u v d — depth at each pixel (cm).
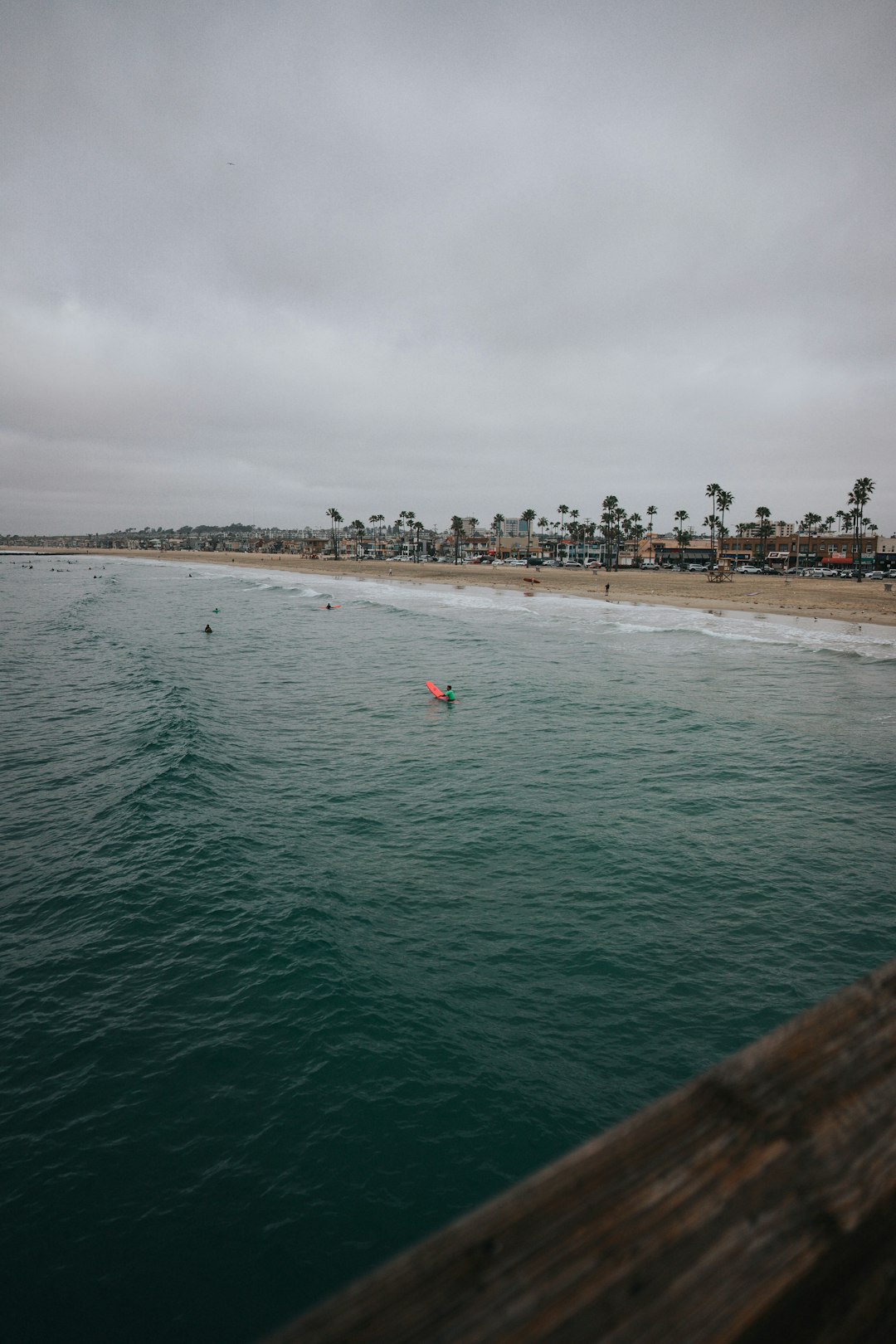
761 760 2650
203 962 1420
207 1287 852
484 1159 1012
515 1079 1146
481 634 6209
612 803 2227
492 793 2306
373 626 6812
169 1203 948
